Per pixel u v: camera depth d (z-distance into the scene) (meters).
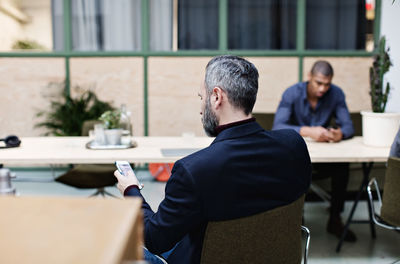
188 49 5.09
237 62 1.14
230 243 1.05
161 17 5.04
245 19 5.09
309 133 2.72
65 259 0.38
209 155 1.03
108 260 0.38
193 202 1.01
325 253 2.62
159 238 1.11
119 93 4.94
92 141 2.69
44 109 4.88
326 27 5.08
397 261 2.43
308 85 3.04
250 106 1.13
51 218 0.48
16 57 4.84
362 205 3.65
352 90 4.97
